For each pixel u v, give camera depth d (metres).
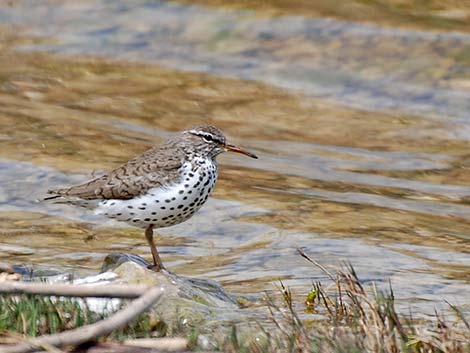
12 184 17.23
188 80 23.05
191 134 12.45
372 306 9.91
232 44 24.31
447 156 19.86
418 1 25.50
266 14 25.19
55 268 13.44
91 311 10.22
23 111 20.91
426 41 23.69
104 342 9.31
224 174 18.38
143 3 26.27
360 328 9.89
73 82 22.81
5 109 20.95
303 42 24.05
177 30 24.98
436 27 24.23
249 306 11.98
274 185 18.00
